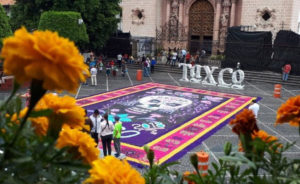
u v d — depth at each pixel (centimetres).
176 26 4094
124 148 1252
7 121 150
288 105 182
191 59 3400
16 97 159
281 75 2781
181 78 2934
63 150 153
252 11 3619
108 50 3981
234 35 3088
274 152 193
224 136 1423
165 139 1368
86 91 2233
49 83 122
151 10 4191
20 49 118
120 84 2548
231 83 2747
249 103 2039
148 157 238
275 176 187
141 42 3862
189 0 4062
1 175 139
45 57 120
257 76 2852
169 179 209
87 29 3036
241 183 203
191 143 1325
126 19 4384
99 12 3116
